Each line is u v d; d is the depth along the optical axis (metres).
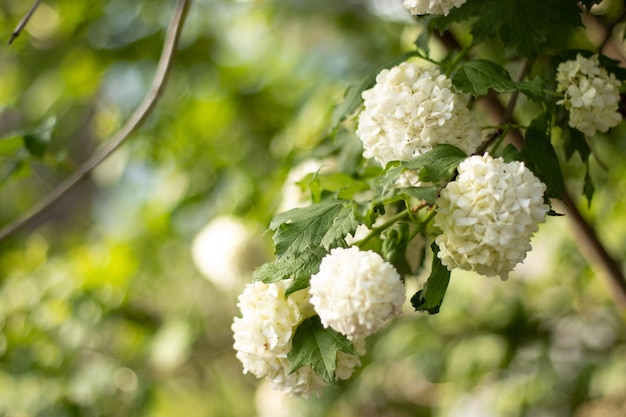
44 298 1.66
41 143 1.13
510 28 0.92
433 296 0.82
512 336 1.70
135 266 1.75
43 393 1.58
